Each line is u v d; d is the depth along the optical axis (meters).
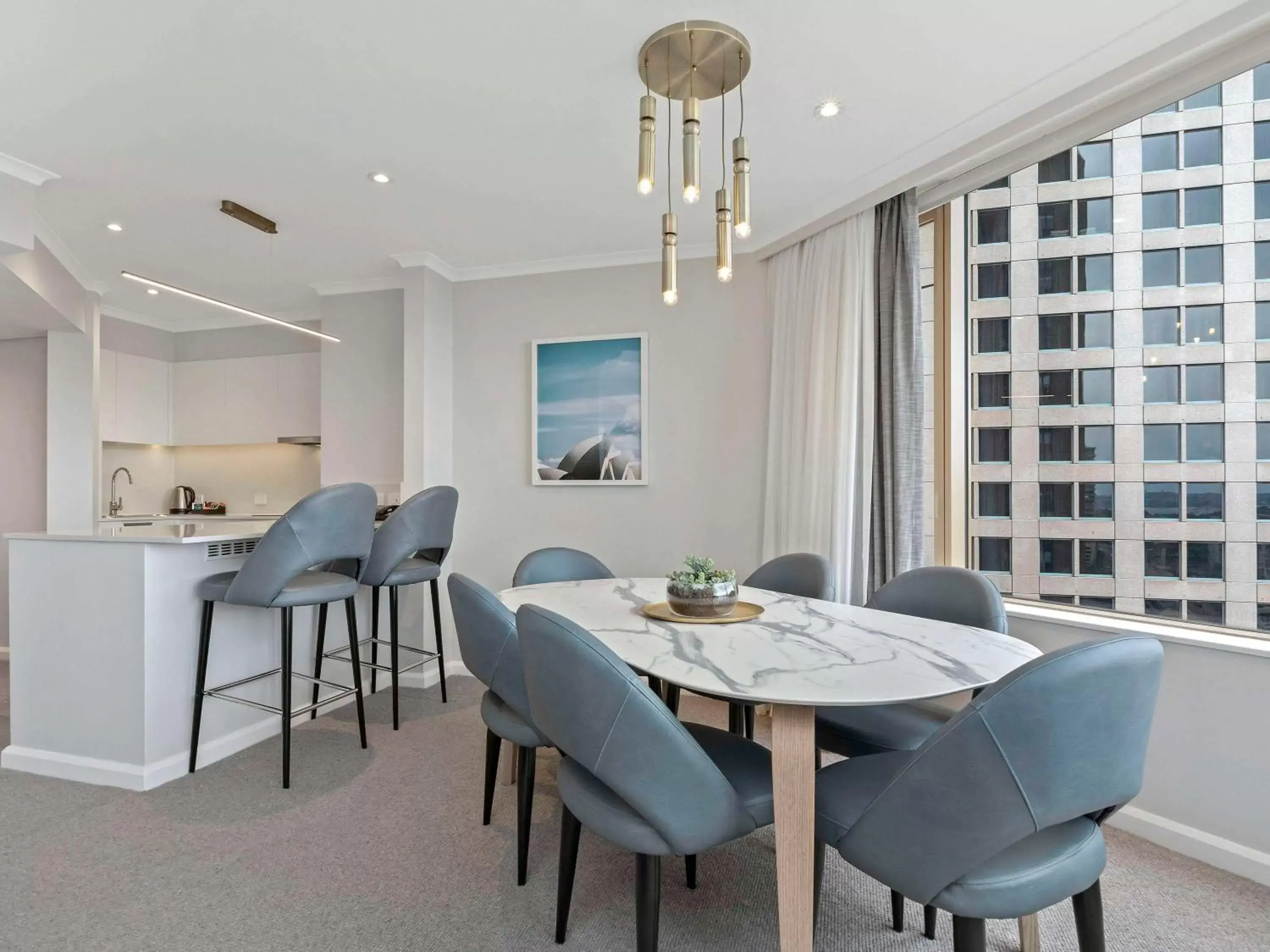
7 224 2.68
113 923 1.69
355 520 2.67
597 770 1.30
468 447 4.07
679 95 2.21
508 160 2.69
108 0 1.75
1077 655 1.05
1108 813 1.23
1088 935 1.24
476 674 1.87
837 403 3.09
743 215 1.78
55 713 2.58
